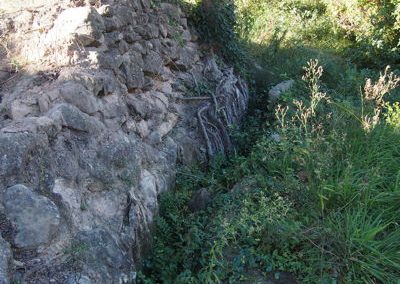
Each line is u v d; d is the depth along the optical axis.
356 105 6.52
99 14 4.27
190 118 5.69
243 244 3.66
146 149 4.41
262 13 10.95
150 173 4.26
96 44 4.19
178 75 6.06
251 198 4.23
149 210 3.95
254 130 6.30
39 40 4.12
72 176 3.23
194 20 7.09
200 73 6.68
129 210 3.63
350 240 3.44
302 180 4.35
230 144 5.98
